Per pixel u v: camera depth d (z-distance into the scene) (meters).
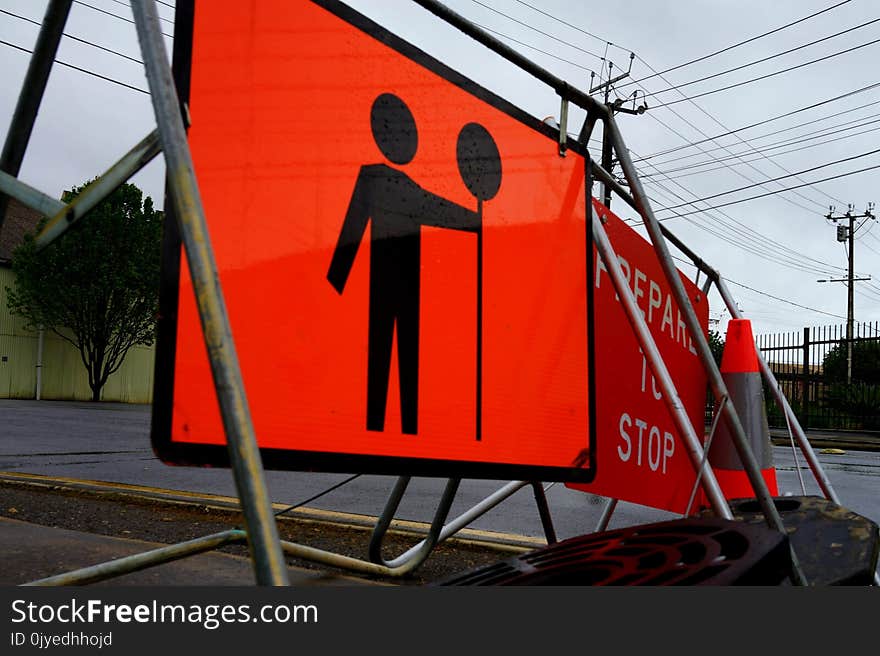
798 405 17.97
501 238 1.71
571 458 1.84
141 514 3.76
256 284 1.20
